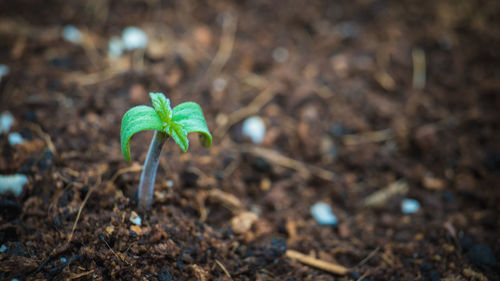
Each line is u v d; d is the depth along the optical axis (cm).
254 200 19
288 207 18
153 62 20
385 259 17
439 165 19
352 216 18
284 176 19
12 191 16
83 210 16
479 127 20
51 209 16
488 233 18
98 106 19
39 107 18
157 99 15
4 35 20
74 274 15
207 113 20
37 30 20
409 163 20
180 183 18
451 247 17
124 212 16
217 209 18
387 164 19
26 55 20
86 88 19
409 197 19
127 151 14
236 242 17
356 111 20
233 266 17
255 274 17
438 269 17
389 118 20
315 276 17
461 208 19
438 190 19
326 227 18
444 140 20
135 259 16
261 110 20
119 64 20
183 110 15
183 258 16
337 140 20
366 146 20
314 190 19
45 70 19
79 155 17
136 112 15
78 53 20
